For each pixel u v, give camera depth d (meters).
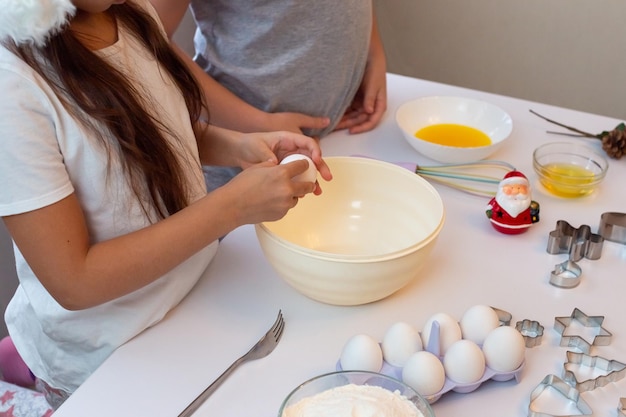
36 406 1.03
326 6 1.17
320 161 0.99
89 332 0.87
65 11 0.70
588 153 1.17
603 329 0.85
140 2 0.95
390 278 0.84
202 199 0.83
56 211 0.75
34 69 0.73
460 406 0.76
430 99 1.32
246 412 0.74
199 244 0.82
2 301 1.46
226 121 1.20
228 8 1.18
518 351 0.77
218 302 0.90
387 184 1.01
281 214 0.84
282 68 1.20
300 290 0.88
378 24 2.33
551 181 1.11
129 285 0.80
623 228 1.01
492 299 0.91
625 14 2.09
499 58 2.28
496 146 1.17
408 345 0.78
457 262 0.98
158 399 0.76
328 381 0.70
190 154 0.94
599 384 0.78
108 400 0.76
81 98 0.75
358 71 1.30
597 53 2.19
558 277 0.93
